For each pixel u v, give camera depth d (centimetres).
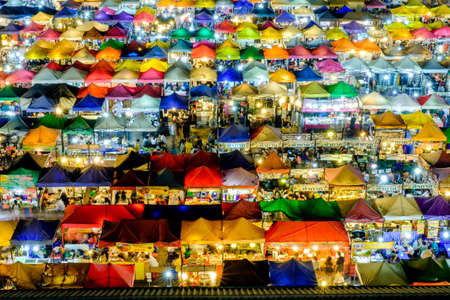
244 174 2655
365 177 2792
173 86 3734
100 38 4388
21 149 3070
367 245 2255
